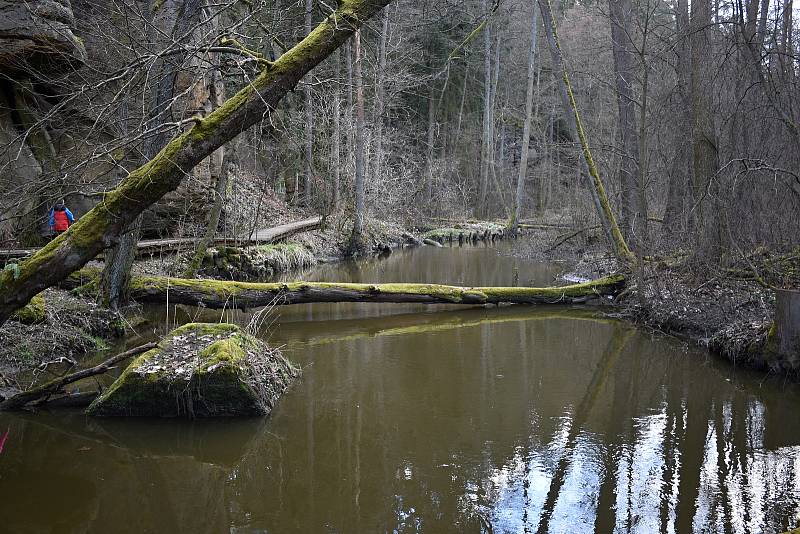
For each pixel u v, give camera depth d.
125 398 5.90
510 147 39.53
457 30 26.55
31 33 9.76
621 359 8.26
